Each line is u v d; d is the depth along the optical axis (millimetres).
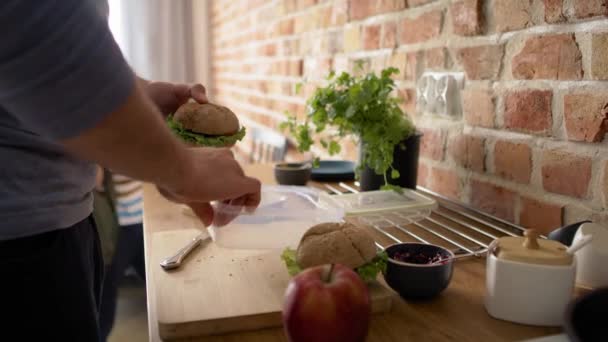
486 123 984
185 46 2766
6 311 663
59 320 701
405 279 623
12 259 649
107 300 1547
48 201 662
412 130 1064
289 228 787
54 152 661
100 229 1521
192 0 2703
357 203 928
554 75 827
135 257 1902
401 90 1249
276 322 583
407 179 1062
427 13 1128
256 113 2375
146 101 481
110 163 484
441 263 626
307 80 1746
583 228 673
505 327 579
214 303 604
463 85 1040
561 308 568
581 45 777
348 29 1461
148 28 2467
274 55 2068
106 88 430
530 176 897
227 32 2869
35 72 404
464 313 611
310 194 962
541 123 862
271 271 702
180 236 829
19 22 387
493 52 951
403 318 599
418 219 926
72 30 406
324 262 607
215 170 623
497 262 585
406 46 1216
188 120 887
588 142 784
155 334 573
